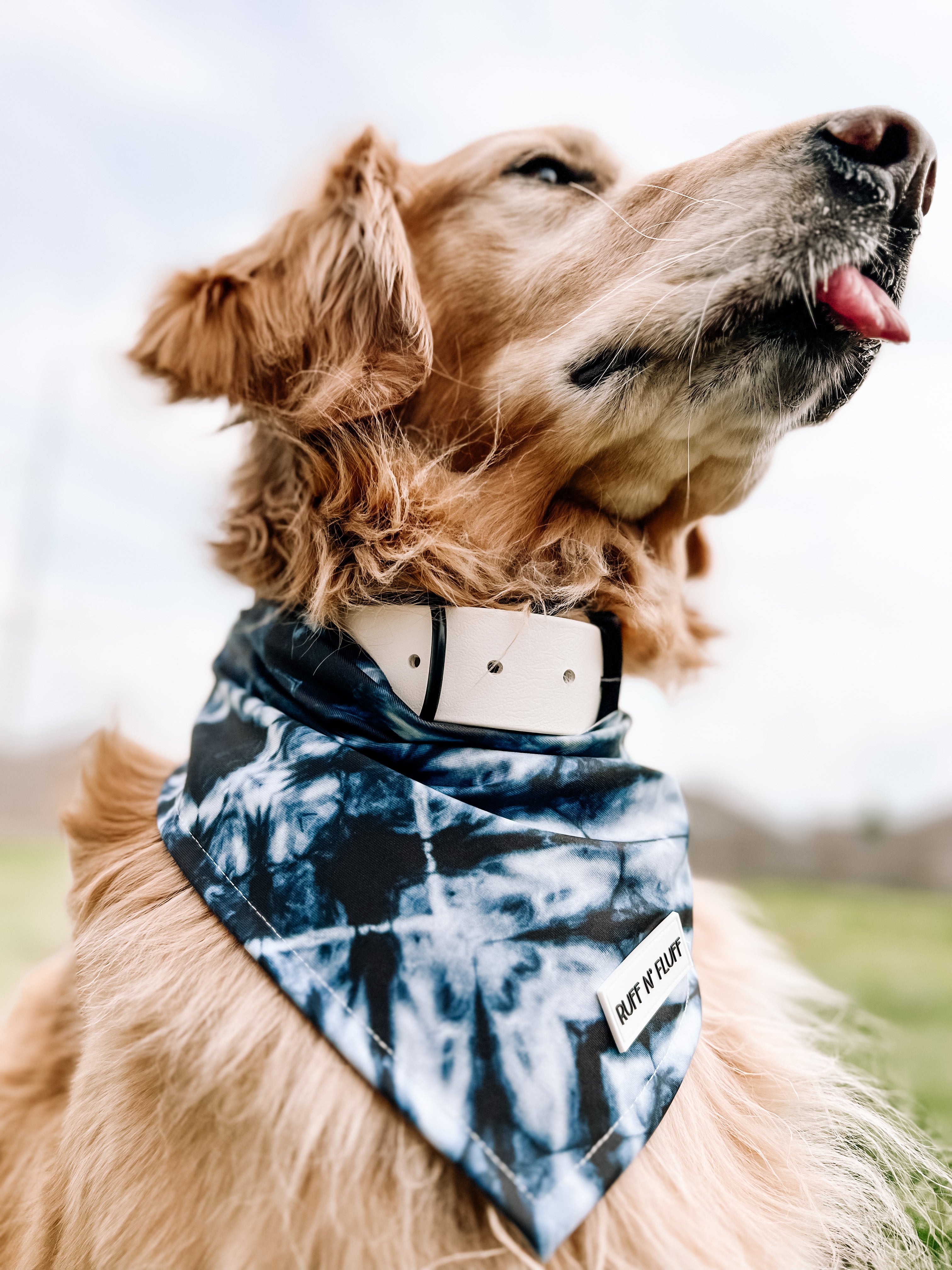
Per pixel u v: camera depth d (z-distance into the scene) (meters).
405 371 0.40
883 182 0.36
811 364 0.38
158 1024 0.34
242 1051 0.32
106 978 0.36
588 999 0.33
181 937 0.35
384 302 0.41
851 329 0.37
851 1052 0.50
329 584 0.39
